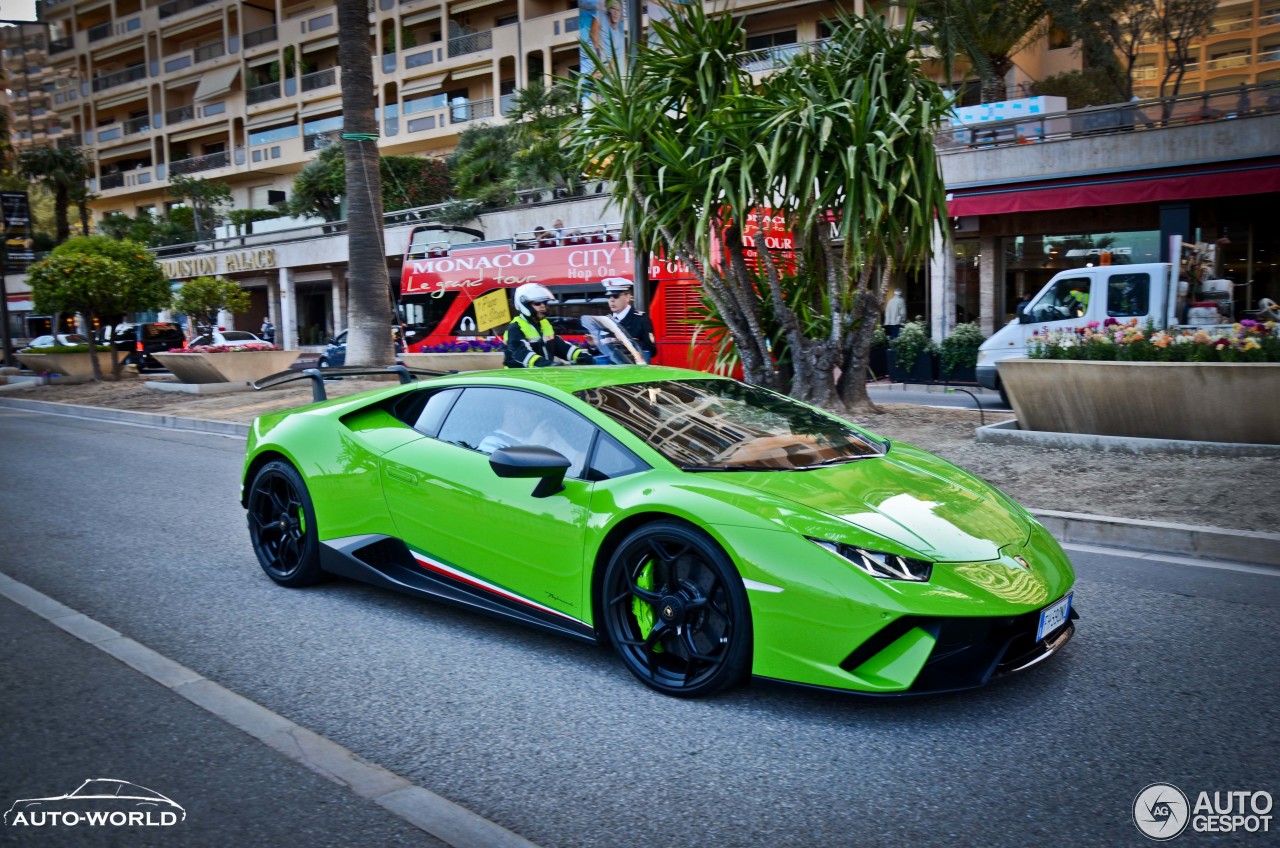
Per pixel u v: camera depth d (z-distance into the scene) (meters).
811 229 10.20
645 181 9.72
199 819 2.66
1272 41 30.80
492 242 18.41
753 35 31.92
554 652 4.04
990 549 3.37
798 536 3.20
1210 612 4.48
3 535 6.46
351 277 16.58
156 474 9.11
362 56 16.08
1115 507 6.26
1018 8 21.11
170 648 4.14
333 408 4.93
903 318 20.27
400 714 3.41
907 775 2.89
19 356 22.59
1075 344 8.56
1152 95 29.44
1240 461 7.25
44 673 3.81
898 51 9.12
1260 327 8.00
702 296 11.15
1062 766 2.94
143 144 56.22
